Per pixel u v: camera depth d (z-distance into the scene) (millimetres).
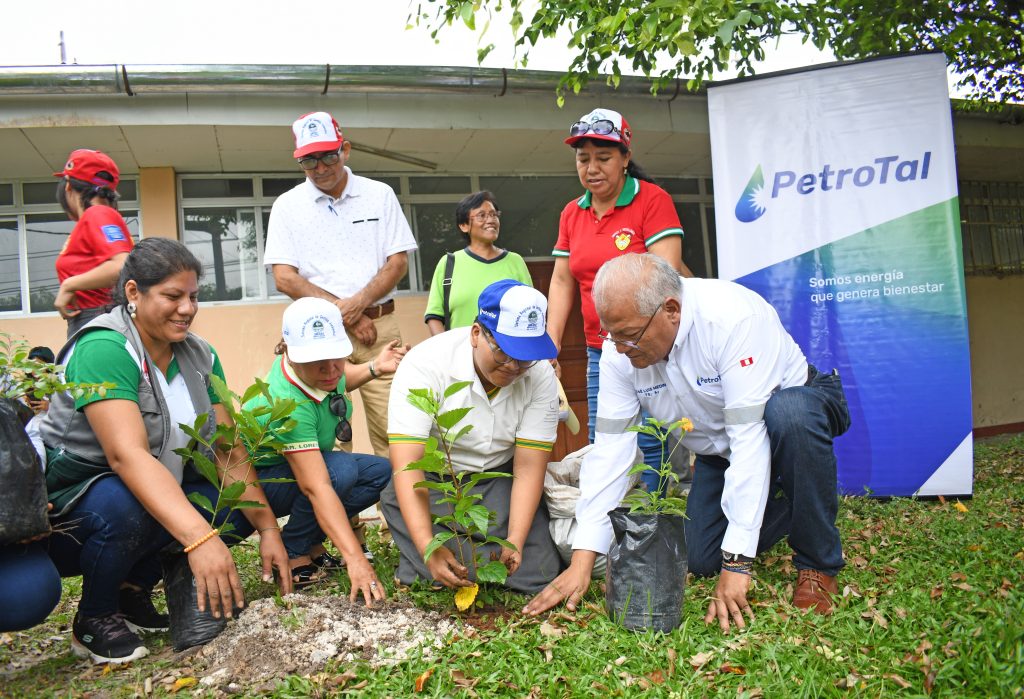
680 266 4496
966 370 5375
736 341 3062
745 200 5609
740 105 5613
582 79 5742
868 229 5469
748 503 3016
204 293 7457
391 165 7715
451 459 3410
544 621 3049
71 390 2910
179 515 2920
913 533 4230
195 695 2617
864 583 3342
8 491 2637
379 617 3057
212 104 6301
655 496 2980
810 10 6117
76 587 4180
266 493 3672
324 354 3383
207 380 3357
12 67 5789
